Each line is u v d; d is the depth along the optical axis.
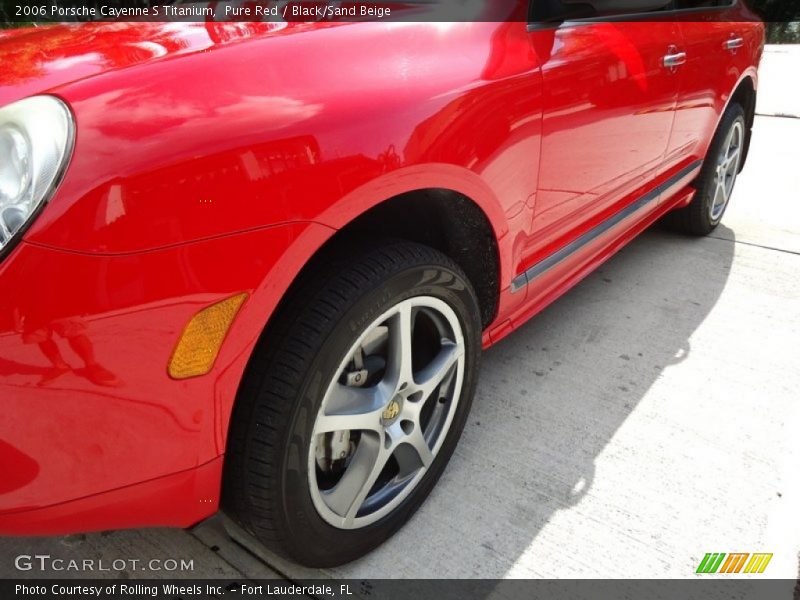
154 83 1.16
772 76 8.92
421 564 1.65
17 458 1.05
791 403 2.29
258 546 1.68
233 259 1.13
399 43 1.52
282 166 1.16
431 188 1.48
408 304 1.50
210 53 1.29
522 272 1.99
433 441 1.75
